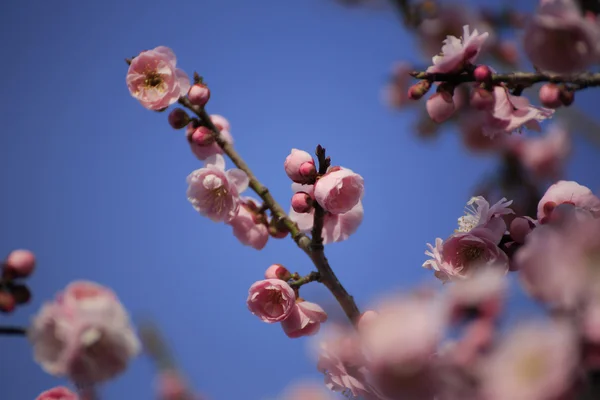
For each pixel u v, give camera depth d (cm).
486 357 45
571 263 46
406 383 47
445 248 60
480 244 60
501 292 47
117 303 55
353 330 53
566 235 47
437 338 46
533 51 55
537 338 43
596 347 43
